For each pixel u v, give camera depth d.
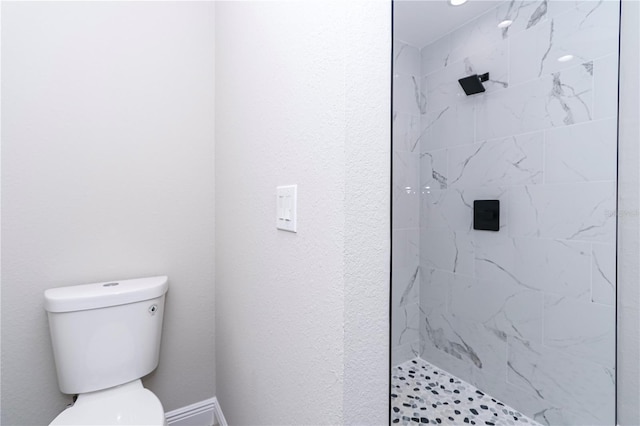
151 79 1.34
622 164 1.07
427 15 1.00
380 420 0.63
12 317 1.09
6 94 1.06
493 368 1.11
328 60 0.61
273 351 0.87
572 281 1.12
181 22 1.41
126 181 1.29
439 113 1.05
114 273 1.27
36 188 1.12
